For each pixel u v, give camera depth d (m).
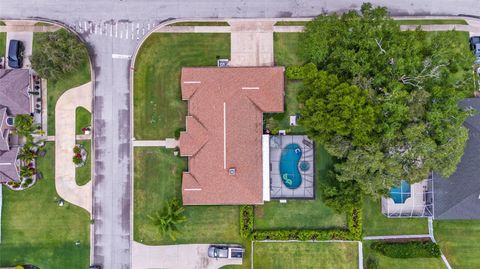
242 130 46.78
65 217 50.06
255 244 49.66
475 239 49.25
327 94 42.78
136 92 50.25
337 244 49.41
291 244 49.69
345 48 44.19
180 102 50.06
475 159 46.06
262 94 46.88
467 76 44.81
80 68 50.22
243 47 50.25
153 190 49.91
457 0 50.19
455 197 46.47
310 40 44.41
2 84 47.88
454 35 44.12
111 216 49.91
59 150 50.22
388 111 42.50
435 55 42.81
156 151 50.03
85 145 50.28
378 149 41.88
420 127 40.78
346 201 44.59
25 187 50.06
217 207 49.72
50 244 50.06
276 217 49.62
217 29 50.38
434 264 49.22
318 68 46.09
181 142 47.47
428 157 42.50
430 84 43.66
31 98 49.44
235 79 46.97
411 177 42.69
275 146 49.38
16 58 49.44
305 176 49.22
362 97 41.31
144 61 50.31
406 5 50.28
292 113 49.66
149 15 50.41
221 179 46.69
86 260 49.84
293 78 49.47
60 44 45.84
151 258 49.75
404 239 49.16
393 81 42.59
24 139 50.44
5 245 50.22
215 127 46.66
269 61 50.12
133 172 50.00
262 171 47.38
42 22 50.69
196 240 49.69
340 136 43.53
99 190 50.06
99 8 50.50
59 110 50.25
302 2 50.31
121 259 49.69
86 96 50.28
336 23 44.31
